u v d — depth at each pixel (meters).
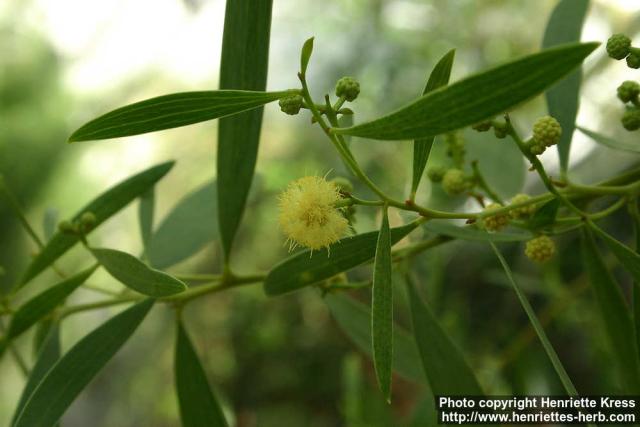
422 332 0.17
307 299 0.45
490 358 0.29
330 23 0.48
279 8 0.50
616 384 0.24
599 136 0.16
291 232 0.12
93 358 0.15
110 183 0.51
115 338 0.16
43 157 0.48
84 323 0.46
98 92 0.55
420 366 0.19
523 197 0.15
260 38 0.15
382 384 0.11
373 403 0.27
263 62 0.15
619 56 0.12
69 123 0.51
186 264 0.48
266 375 0.45
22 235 0.44
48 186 0.47
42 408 0.15
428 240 0.17
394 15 0.45
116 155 0.52
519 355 0.26
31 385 0.17
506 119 0.12
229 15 0.14
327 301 0.20
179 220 0.20
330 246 0.13
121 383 0.49
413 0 0.45
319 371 0.43
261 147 0.47
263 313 0.46
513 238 0.14
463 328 0.29
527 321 0.30
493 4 0.43
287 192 0.12
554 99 0.16
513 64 0.08
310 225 0.11
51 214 0.20
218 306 0.48
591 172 0.31
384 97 0.42
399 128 0.09
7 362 0.44
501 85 0.08
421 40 0.44
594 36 0.39
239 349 0.46
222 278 0.17
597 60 0.31
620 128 0.31
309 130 0.46
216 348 0.47
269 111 0.48
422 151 0.12
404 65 0.43
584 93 0.33
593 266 0.16
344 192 0.12
